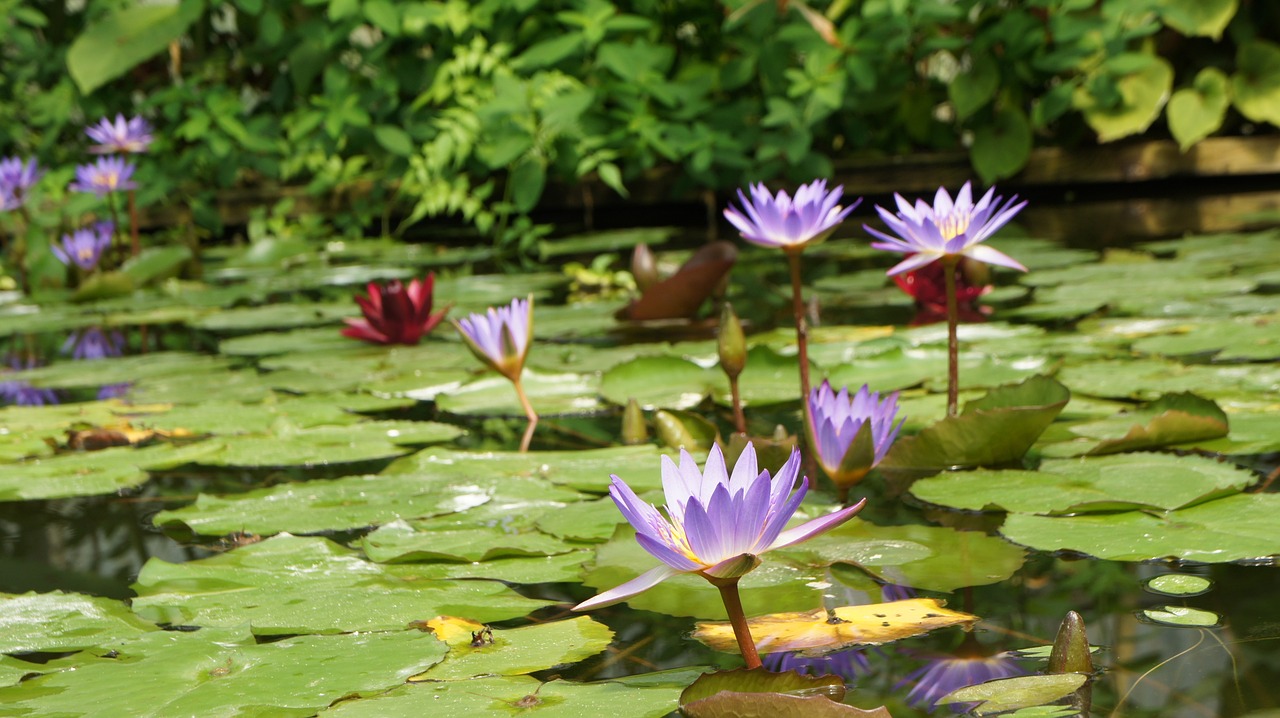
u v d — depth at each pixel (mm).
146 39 7758
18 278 5957
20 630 2789
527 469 3080
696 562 2654
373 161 7867
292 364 3572
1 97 8680
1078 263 4457
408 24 7129
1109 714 2643
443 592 2832
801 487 2646
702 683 2668
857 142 7434
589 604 2646
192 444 3197
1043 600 2779
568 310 4082
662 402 3297
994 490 2965
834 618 2770
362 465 3135
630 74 6602
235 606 2818
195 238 6742
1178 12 6363
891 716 2654
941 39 6656
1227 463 2980
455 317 4148
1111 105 6848
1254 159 6773
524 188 6645
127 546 2949
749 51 7078
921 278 3713
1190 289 3725
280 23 7461
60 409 3355
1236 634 2717
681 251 5855
